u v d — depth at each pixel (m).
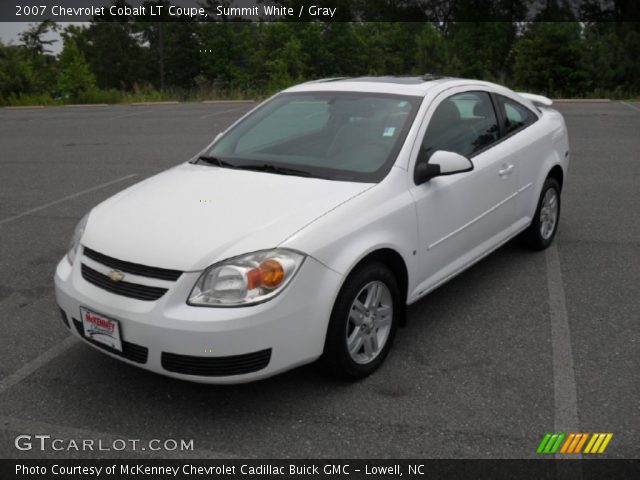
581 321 4.38
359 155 4.02
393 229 3.69
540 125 5.58
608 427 3.19
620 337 4.14
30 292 5.09
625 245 5.95
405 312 3.98
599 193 7.95
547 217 5.78
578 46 27.48
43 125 17.66
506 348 4.02
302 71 42.75
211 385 3.64
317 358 3.38
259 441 3.14
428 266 4.11
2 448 3.11
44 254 6.03
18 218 7.34
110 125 16.89
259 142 4.43
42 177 9.77
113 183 9.22
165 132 14.93
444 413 3.33
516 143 5.09
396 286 3.79
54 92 32.38
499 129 5.02
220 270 3.11
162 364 3.15
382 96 4.46
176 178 4.12
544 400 3.43
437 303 4.71
